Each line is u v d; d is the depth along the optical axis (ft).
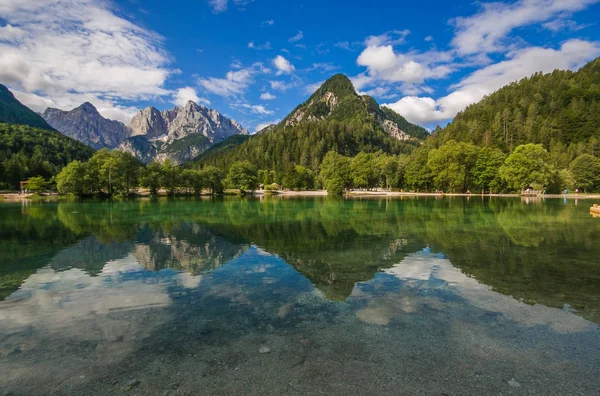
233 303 30.42
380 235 70.69
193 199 255.50
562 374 18.95
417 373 19.01
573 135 389.19
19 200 239.30
